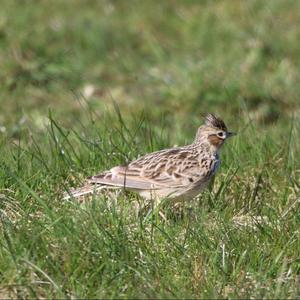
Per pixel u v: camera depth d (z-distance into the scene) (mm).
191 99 23016
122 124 16625
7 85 23641
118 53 25906
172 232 12820
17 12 27562
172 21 27953
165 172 14055
